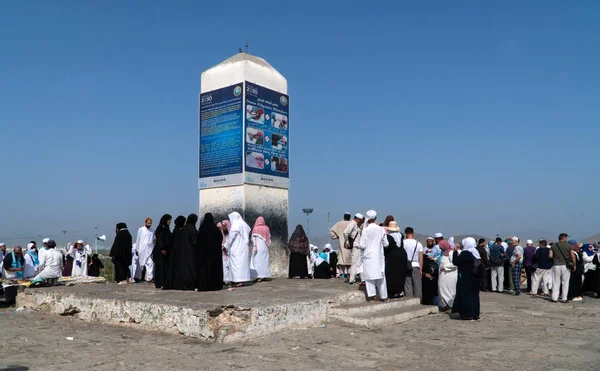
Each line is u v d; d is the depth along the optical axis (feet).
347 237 38.14
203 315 25.34
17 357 21.93
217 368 19.90
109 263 93.86
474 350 23.68
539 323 32.22
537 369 20.49
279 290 33.91
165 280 35.24
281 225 48.37
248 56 47.62
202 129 48.75
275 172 48.26
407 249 36.68
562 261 45.01
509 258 53.57
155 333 27.12
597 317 35.55
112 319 30.22
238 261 36.73
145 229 46.24
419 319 32.60
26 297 37.14
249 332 25.39
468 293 32.65
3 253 53.72
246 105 45.83
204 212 47.83
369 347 23.91
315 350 23.11
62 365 20.47
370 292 33.14
